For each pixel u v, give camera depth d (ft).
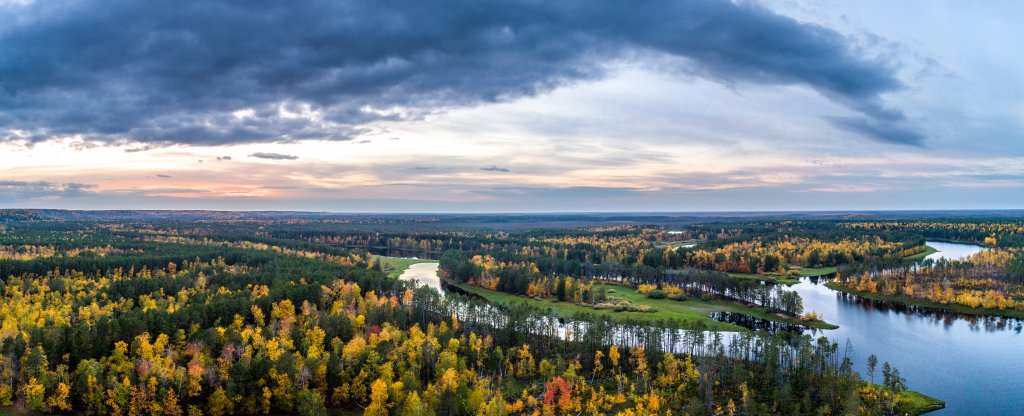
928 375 625.00
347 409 532.32
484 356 630.33
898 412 519.60
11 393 478.59
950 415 520.83
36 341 545.85
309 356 563.89
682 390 556.10
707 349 652.48
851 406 487.61
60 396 478.59
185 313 640.17
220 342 593.01
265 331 631.15
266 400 510.17
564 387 537.65
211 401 496.64
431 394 517.96
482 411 501.97
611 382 588.09
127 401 486.79
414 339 618.44
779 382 557.33
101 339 566.36
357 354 570.05
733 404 513.04
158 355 540.52
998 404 545.44
